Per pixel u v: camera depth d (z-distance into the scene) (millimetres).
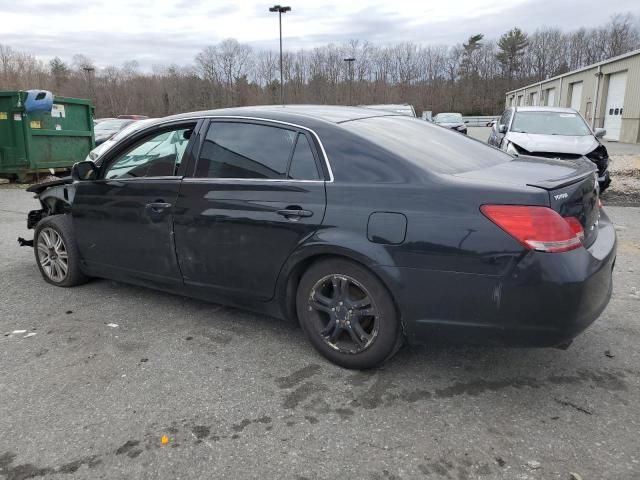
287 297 3480
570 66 80125
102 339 3809
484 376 3242
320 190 3217
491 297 2764
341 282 3219
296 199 3287
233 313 4266
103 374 3303
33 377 3271
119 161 4312
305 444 2605
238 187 3551
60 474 2416
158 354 3568
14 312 4332
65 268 4848
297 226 3264
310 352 3574
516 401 2963
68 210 4848
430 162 3164
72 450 2578
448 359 3457
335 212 3135
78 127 13047
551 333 2729
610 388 3088
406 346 3646
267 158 3496
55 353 3594
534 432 2680
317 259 3291
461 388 3107
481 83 78062
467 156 3525
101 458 2518
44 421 2811
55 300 4602
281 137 3479
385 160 3109
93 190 4410
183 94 67500
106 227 4363
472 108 75812
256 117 3617
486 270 2748
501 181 2916
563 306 2682
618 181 11477
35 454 2551
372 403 2957
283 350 3609
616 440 2605
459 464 2451
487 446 2574
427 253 2865
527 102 56000
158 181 3975
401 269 2943
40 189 5137
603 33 80812
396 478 2367
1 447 2604
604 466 2420
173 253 3934
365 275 3090
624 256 5801
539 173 3195
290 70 66188
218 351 3607
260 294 3572
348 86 66000
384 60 72625
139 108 70062
